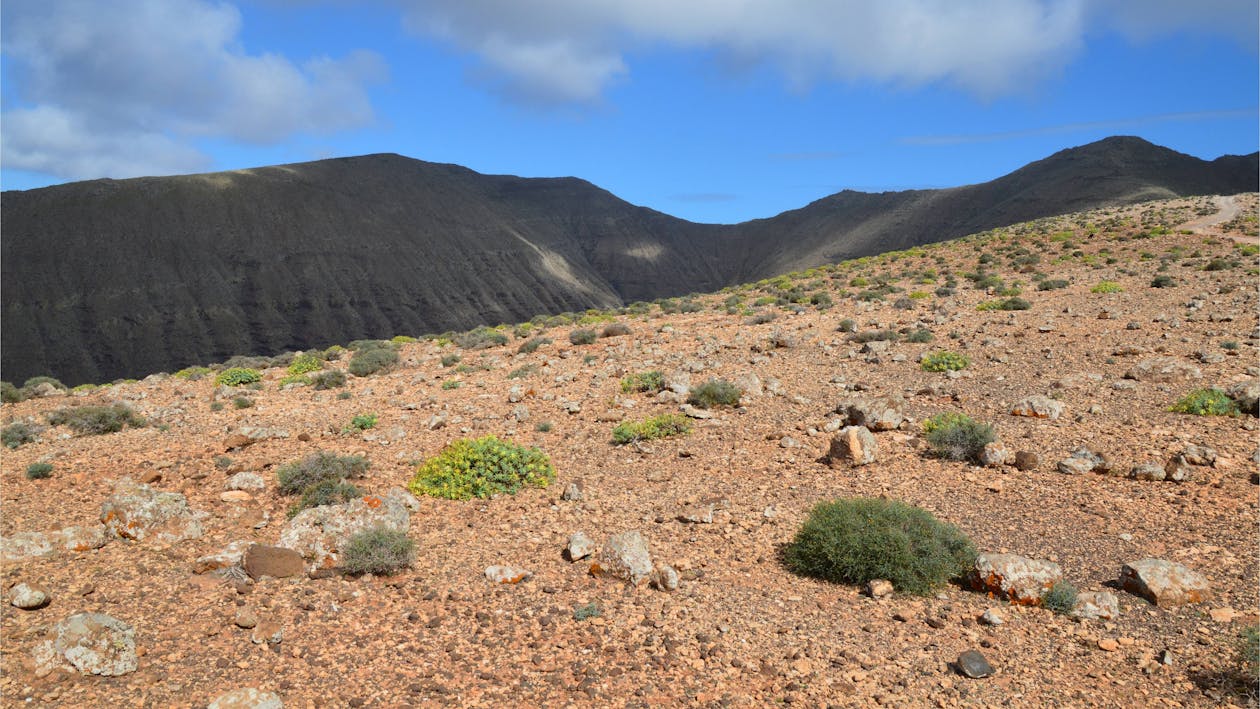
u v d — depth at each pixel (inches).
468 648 290.5
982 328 1107.9
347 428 704.4
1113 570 346.0
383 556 363.3
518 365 1131.3
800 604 327.9
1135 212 3764.8
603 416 694.5
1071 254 2377.0
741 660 279.6
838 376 826.2
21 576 341.4
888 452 546.6
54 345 7327.8
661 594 339.3
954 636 294.8
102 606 316.2
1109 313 1119.0
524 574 360.2
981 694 252.8
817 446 574.9
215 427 751.1
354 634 301.0
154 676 264.2
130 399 1023.6
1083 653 278.1
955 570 341.1
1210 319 1016.2
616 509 464.1
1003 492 451.5
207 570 355.6
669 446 598.9
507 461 521.0
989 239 3068.4
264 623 299.0
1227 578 324.2
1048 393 678.5
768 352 1023.0
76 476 549.3
